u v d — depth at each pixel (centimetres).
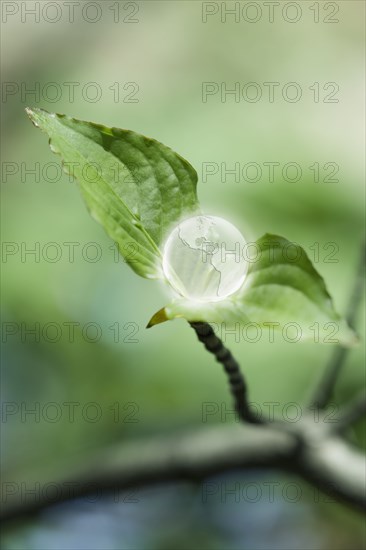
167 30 137
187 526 98
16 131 128
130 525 95
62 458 103
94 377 106
